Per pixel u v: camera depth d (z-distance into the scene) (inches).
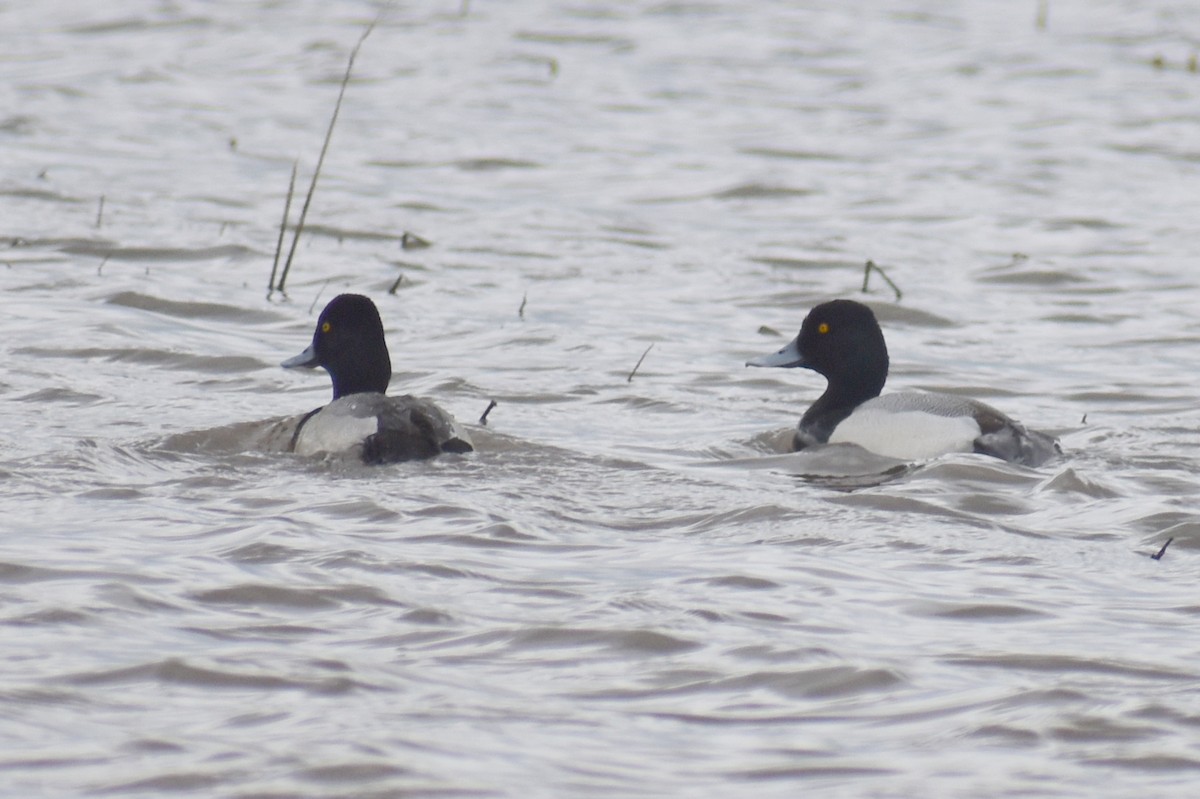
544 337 735.1
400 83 1531.7
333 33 1768.0
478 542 406.3
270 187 1094.4
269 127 1314.0
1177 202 1132.5
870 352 583.8
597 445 543.8
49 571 363.9
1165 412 634.2
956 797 259.9
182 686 298.4
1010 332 784.9
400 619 343.0
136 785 255.4
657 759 273.6
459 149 1254.9
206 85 1486.2
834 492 478.0
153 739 273.0
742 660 322.7
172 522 414.3
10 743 269.4
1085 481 486.9
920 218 1072.2
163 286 801.6
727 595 366.3
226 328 736.3
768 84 1584.6
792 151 1289.4
